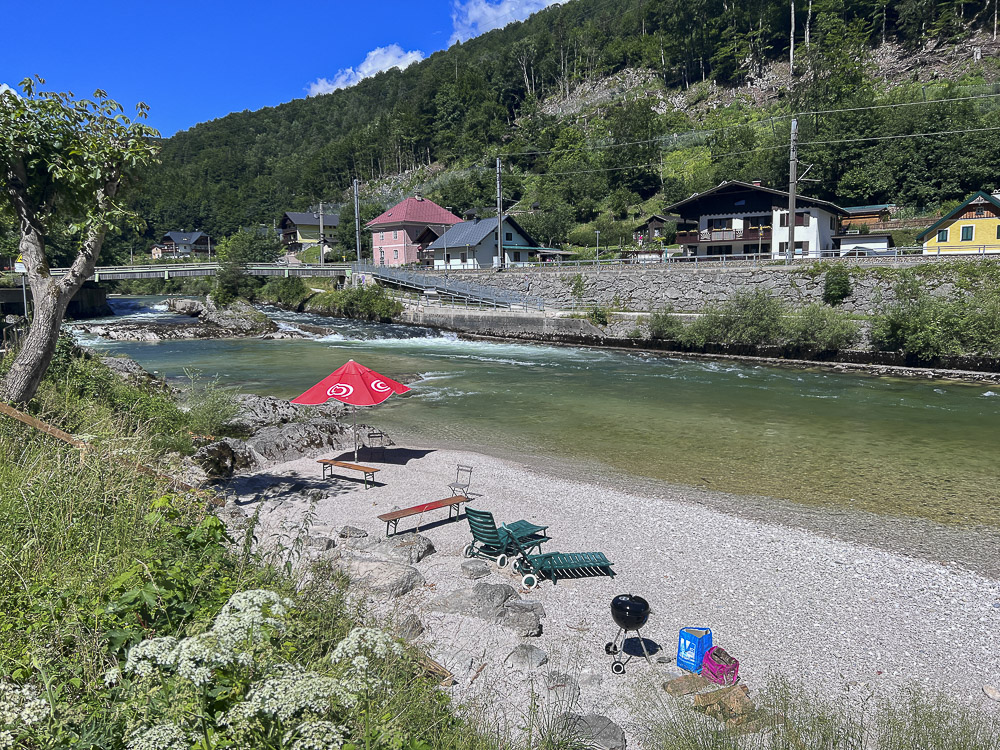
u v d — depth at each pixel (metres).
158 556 5.18
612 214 83.75
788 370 32.81
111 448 7.94
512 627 7.61
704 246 55.25
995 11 93.19
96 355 21.80
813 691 6.66
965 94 77.69
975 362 29.86
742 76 116.75
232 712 2.92
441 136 144.00
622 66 143.50
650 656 7.27
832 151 66.25
